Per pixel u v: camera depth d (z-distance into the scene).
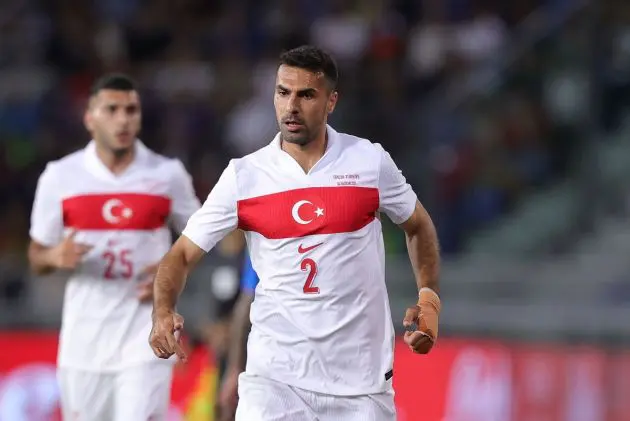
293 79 16.69
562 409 31.23
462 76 45.06
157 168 22.83
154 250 22.67
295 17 48.91
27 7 50.47
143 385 22.09
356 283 16.78
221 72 47.50
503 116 42.16
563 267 38.59
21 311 35.44
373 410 16.89
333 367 16.80
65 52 49.56
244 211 16.86
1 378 33.72
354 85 44.28
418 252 17.66
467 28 46.94
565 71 41.97
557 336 32.91
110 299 22.41
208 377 30.11
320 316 16.72
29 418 33.34
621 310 33.09
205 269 36.16
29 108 47.28
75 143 46.56
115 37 49.75
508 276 37.22
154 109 46.38
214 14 50.00
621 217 40.91
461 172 41.34
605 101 41.69
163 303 16.69
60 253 21.52
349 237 16.77
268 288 16.92
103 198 22.45
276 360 16.89
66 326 22.66
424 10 47.72
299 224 16.67
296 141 16.77
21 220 44.59
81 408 22.56
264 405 16.83
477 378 31.62
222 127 46.06
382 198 17.05
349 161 17.02
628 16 41.75
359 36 47.41
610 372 31.17
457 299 37.19
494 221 41.00
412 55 46.31
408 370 32.09
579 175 41.47
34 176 45.47
